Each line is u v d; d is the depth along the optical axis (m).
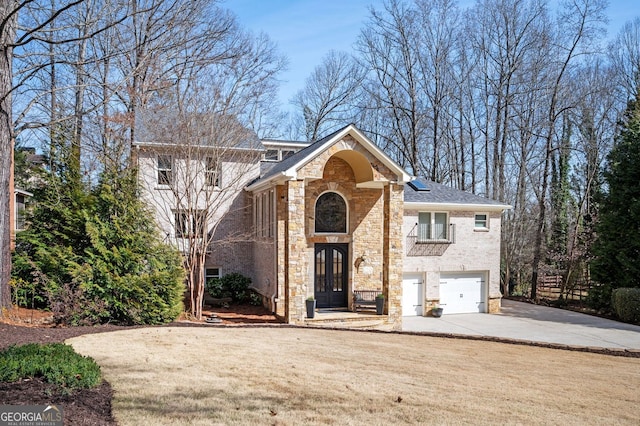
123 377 8.49
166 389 8.01
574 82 34.34
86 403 6.80
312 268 20.86
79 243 15.23
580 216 34.12
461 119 38.00
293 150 31.50
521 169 34.78
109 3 19.80
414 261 23.84
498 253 25.39
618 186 24.73
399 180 19.59
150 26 21.61
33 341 10.52
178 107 20.52
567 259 29.53
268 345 12.44
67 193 15.57
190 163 19.23
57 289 13.80
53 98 21.81
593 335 19.62
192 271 18.58
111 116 22.02
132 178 16.00
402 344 13.98
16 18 13.97
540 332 20.17
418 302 24.20
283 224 20.12
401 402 8.12
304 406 7.64
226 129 20.09
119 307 14.50
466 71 36.69
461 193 25.98
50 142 16.31
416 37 36.28
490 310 25.16
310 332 15.46
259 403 7.65
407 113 37.94
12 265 15.16
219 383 8.60
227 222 23.98
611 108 36.31
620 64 36.66
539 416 7.84
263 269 22.14
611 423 7.75
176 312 15.64
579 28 31.55
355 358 11.46
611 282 24.78
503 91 35.47
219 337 13.19
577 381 10.50
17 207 24.78
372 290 21.31
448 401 8.33
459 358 12.27
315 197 20.84
